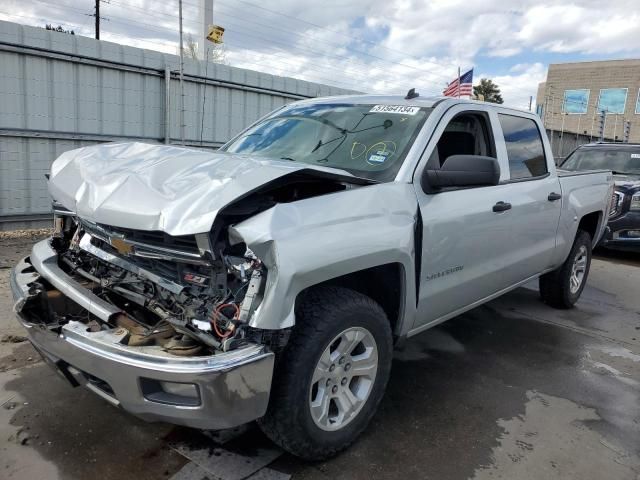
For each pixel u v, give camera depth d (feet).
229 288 7.85
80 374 8.43
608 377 13.50
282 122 13.70
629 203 27.25
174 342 7.79
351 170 10.91
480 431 10.62
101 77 27.73
